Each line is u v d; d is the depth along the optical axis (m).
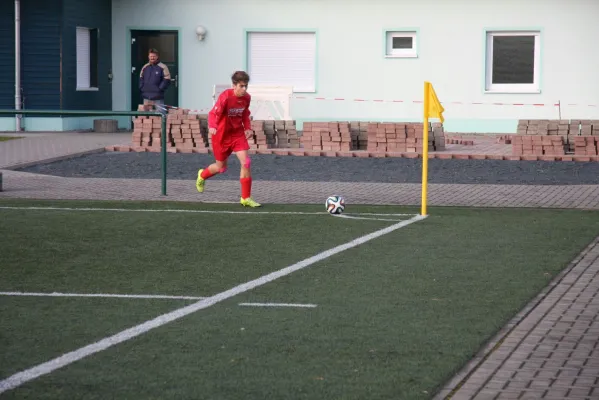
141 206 33.91
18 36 68.50
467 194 37.53
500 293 20.27
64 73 69.12
